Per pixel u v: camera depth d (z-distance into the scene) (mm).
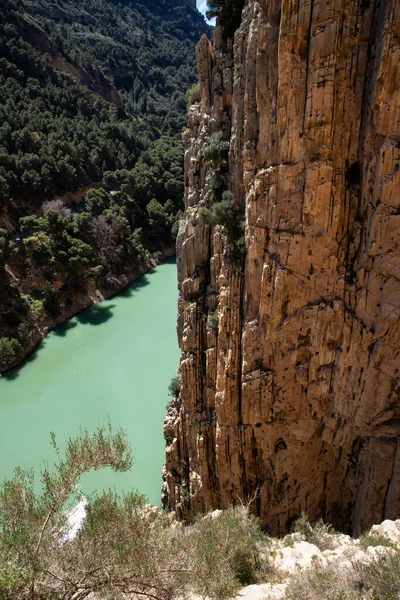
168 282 65062
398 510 16359
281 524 20203
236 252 19234
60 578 7902
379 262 14852
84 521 9328
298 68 14344
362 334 15805
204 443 21484
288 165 15453
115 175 73062
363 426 16625
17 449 34000
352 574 9836
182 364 22562
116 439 10477
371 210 14781
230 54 20500
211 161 21281
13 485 8883
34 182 60844
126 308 56938
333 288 16062
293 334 16969
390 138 13742
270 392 18203
